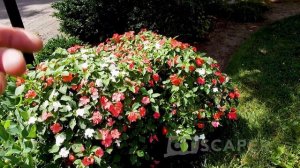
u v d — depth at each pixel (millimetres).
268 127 3469
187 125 2967
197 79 3156
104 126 2641
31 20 9117
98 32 6512
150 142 2828
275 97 4059
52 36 7609
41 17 9328
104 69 2855
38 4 10844
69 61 2883
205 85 3152
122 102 2723
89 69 2783
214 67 3381
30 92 2592
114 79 2719
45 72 2754
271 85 4363
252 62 5129
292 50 5453
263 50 5582
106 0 6281
